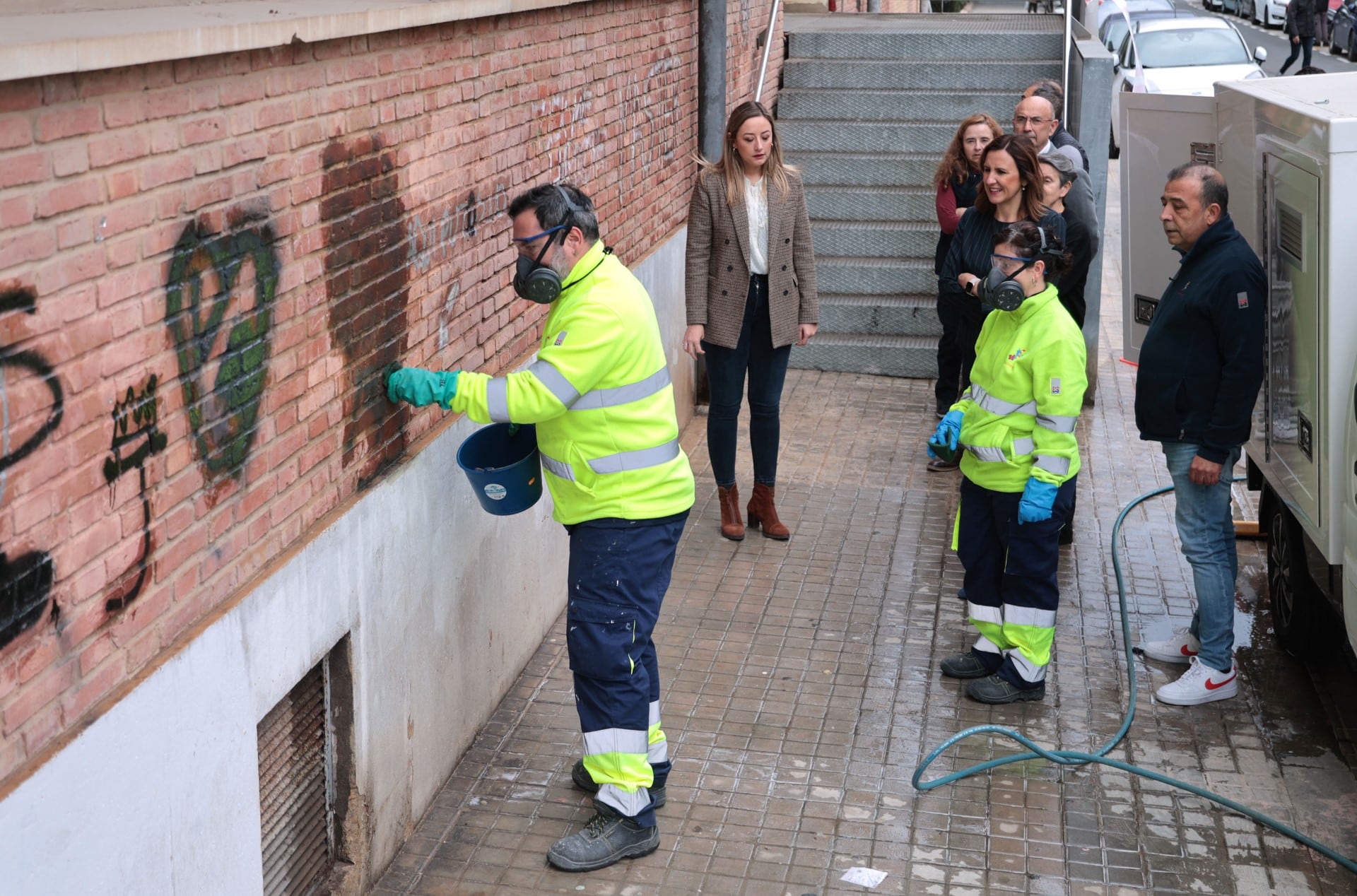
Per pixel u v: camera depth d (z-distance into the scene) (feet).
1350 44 89.20
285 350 10.53
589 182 19.13
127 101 8.27
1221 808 14.47
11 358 7.39
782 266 20.61
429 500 13.69
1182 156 20.08
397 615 13.03
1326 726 16.12
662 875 13.30
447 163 13.60
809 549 21.40
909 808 14.49
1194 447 15.96
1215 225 15.31
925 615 19.19
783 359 21.12
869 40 35.29
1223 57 61.82
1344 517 14.34
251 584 10.18
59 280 7.75
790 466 24.97
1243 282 14.94
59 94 7.64
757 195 20.35
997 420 15.97
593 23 18.75
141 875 8.77
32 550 7.64
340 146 11.16
